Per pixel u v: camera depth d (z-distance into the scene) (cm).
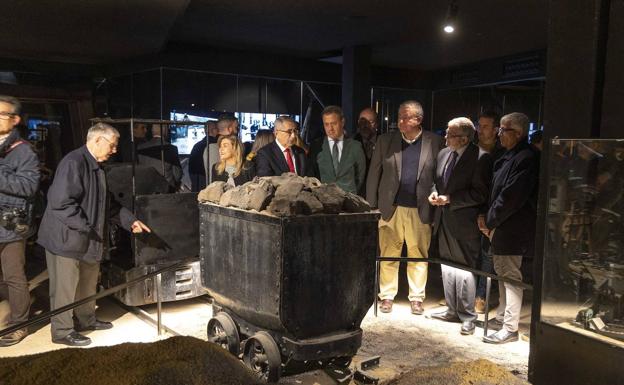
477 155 409
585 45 262
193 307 478
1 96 376
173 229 452
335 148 450
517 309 383
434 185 436
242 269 309
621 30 252
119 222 432
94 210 384
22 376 147
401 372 304
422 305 481
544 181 279
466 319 409
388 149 447
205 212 349
